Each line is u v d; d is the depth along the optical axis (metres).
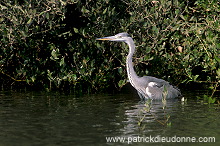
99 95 14.23
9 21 15.05
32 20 13.99
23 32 14.12
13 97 13.63
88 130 8.84
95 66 15.53
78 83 15.73
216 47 13.27
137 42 14.70
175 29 14.19
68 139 8.12
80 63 15.09
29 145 7.71
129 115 10.46
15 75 16.42
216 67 14.51
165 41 15.55
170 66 15.02
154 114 10.61
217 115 10.46
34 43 15.53
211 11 14.12
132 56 14.89
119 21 14.70
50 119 9.95
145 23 14.45
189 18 15.43
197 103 12.42
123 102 12.72
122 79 15.62
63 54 16.08
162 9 14.76
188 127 9.16
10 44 15.23
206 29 13.99
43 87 16.14
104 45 15.07
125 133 8.60
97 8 14.17
